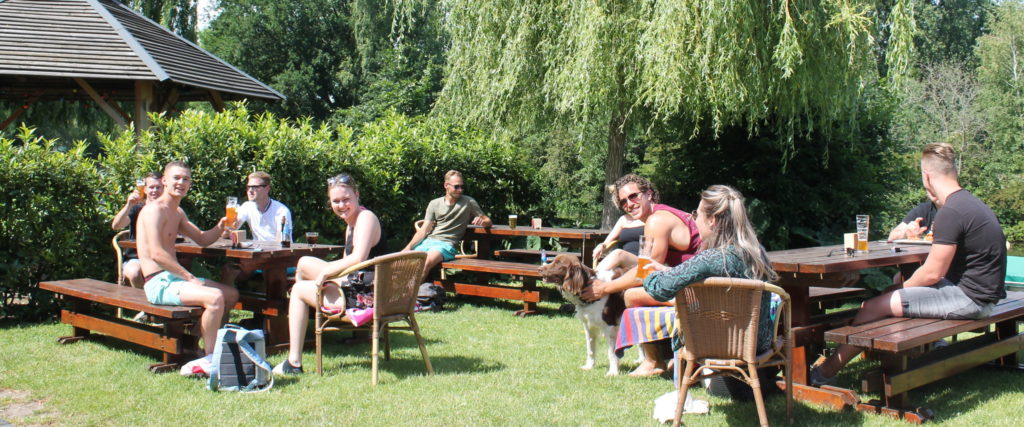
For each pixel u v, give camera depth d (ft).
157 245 14.90
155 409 12.28
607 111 29.48
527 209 35.76
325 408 12.39
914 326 12.37
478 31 31.45
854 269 13.61
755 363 10.78
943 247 12.82
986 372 15.62
